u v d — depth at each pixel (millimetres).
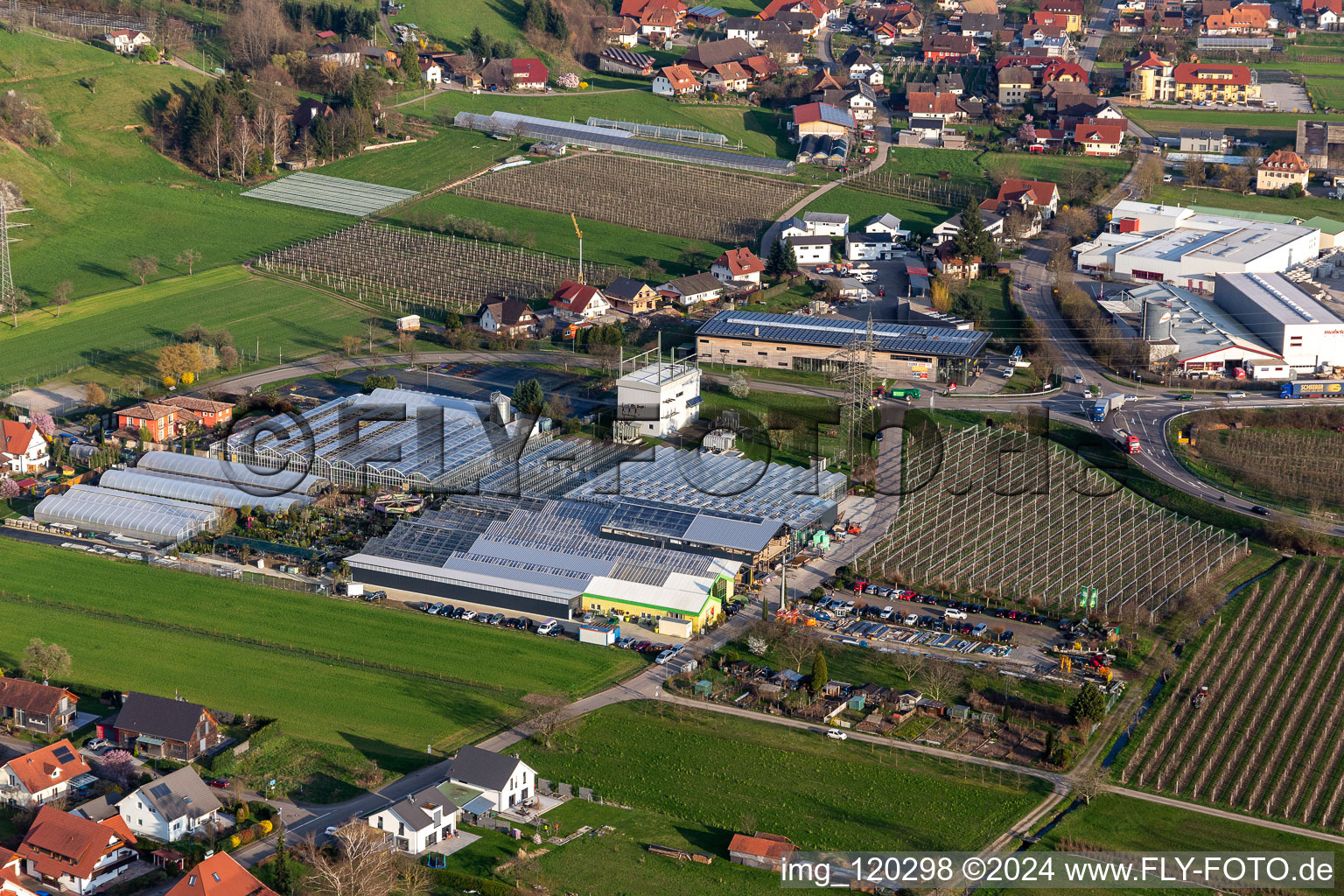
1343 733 146625
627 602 169625
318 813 131250
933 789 136875
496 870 122312
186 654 160250
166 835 126375
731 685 155375
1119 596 173875
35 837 122625
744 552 177000
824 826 130750
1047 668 158500
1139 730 147750
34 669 151375
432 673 157250
